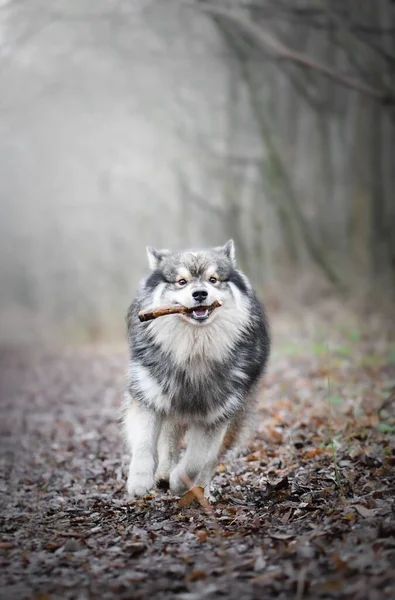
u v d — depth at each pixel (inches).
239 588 179.6
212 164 1249.4
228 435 283.6
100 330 1182.3
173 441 286.5
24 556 216.1
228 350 261.9
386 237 988.6
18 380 696.4
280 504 248.1
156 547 216.5
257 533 219.9
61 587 190.4
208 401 263.9
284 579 181.9
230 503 260.2
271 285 1019.3
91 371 707.4
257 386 293.4
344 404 398.6
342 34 876.6
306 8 734.5
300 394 448.1
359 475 265.9
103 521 252.5
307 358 595.5
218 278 262.4
